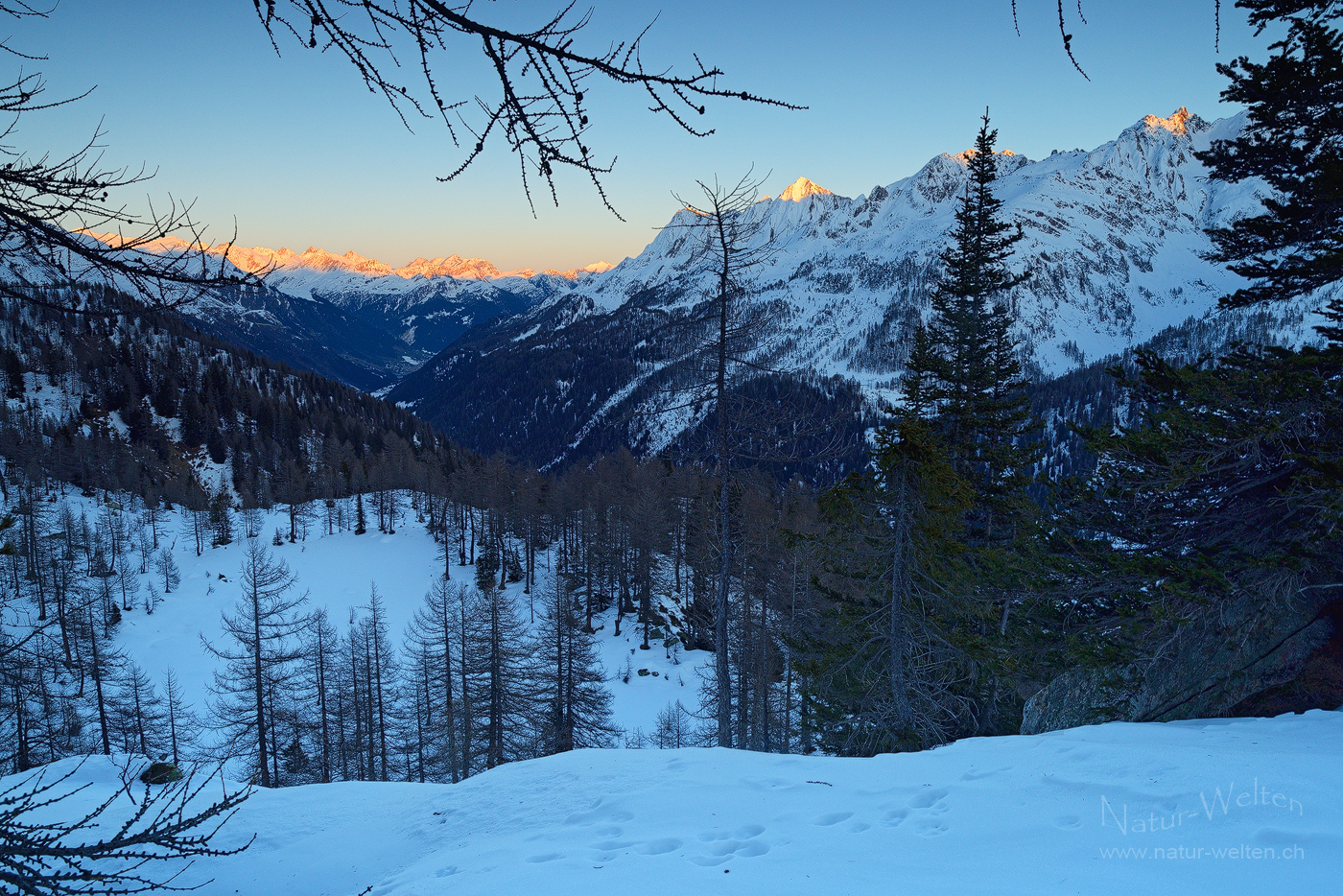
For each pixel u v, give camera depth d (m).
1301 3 9.30
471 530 68.19
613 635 48.06
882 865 5.52
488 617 28.02
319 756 30.06
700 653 44.22
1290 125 9.82
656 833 7.33
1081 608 12.48
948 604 14.24
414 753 32.94
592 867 6.32
